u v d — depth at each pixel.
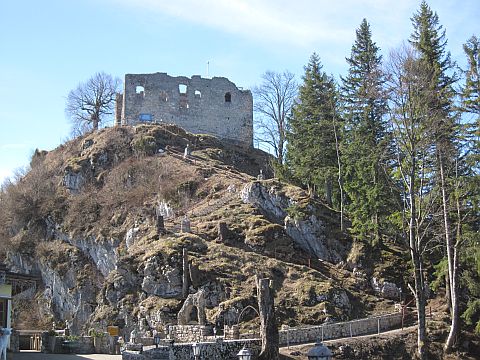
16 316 53.53
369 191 44.66
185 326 33.72
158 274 42.41
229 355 27.20
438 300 42.03
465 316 36.50
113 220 57.44
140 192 59.38
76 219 60.19
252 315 37.66
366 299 42.00
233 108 80.62
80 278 54.66
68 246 58.66
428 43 42.41
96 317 43.34
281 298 39.72
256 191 51.84
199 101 79.56
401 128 35.69
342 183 52.25
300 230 47.41
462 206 38.94
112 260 54.03
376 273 43.84
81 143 72.44
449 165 38.53
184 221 48.31
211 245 45.25
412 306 41.66
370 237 46.59
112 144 68.75
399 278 43.72
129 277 44.38
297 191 50.69
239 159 72.81
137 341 29.86
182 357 25.77
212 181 58.47
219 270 41.94
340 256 46.19
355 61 55.50
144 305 40.91
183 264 41.53
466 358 35.12
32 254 60.25
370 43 55.62
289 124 61.75
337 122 54.06
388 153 42.91
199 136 74.25
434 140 35.56
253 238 46.72
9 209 66.00
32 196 66.19
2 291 30.77
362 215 46.31
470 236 36.97
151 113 77.44
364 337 34.91
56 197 65.31
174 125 74.06
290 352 30.50
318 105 57.56
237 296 39.34
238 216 49.88
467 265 39.62
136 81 77.81
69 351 31.19
